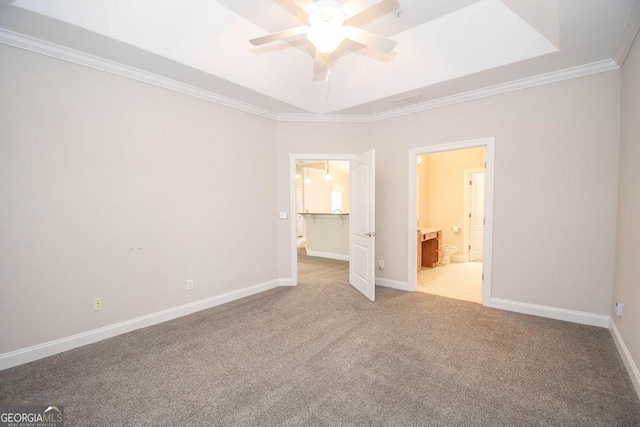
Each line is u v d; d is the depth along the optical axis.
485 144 3.44
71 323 2.53
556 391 1.92
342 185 10.99
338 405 1.81
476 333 2.78
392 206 4.25
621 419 1.67
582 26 2.22
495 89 3.30
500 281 3.41
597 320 2.89
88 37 2.27
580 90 2.90
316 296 3.93
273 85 3.51
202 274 3.46
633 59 2.31
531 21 2.45
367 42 2.26
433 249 5.73
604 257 2.84
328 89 3.93
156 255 3.06
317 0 2.56
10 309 2.25
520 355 2.37
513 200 3.28
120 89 2.77
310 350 2.49
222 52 2.90
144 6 2.29
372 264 3.71
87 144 2.58
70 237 2.51
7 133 2.21
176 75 2.96
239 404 1.83
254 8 2.66
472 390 1.94
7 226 2.22
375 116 4.28
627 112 2.47
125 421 1.69
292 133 4.33
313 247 7.32
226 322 3.09
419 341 2.63
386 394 1.91
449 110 3.68
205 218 3.47
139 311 2.94
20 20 2.05
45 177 2.38
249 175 3.95
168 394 1.92
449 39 2.88
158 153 3.04
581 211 2.93
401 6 2.62
